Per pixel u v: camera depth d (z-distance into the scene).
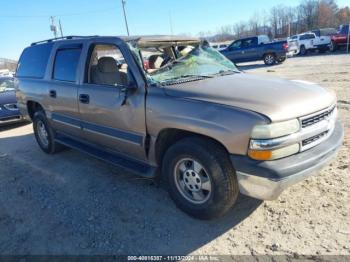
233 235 3.16
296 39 27.69
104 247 3.16
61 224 3.59
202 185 3.26
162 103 3.38
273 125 2.76
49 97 5.14
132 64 3.69
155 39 4.07
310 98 3.14
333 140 3.26
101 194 4.18
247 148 2.82
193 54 4.36
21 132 7.98
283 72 15.41
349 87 9.54
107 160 4.26
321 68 15.47
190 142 3.21
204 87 3.40
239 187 2.97
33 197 4.28
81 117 4.55
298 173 2.82
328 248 2.86
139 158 3.92
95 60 4.43
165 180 3.63
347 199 3.51
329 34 26.55
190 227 3.34
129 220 3.55
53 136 5.57
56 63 5.06
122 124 3.88
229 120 2.88
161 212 3.65
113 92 3.91
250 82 3.57
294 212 3.39
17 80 6.16
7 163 5.68
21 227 3.61
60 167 5.24
